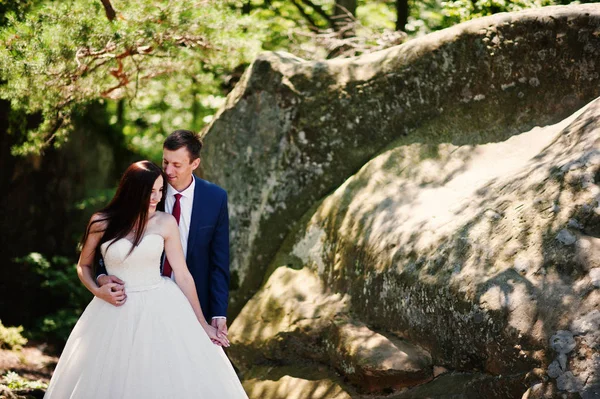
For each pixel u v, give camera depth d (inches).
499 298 154.6
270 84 252.8
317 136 245.6
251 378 216.1
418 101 236.2
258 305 230.4
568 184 160.2
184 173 155.8
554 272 149.6
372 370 177.3
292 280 229.9
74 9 265.0
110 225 146.1
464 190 199.3
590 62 210.1
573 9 214.5
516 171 185.5
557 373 138.1
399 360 176.2
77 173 453.4
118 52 272.7
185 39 281.7
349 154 243.3
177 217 157.2
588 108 183.5
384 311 192.5
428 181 213.9
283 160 248.7
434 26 429.7
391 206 209.3
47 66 248.5
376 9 494.3
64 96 274.4
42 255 427.8
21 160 407.2
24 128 376.2
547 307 145.7
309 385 199.3
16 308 405.4
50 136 303.0
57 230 438.3
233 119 258.1
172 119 514.0
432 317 173.8
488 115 224.2
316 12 471.2
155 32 266.4
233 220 252.7
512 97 221.9
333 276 216.8
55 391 141.8
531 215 162.9
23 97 271.0
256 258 248.5
